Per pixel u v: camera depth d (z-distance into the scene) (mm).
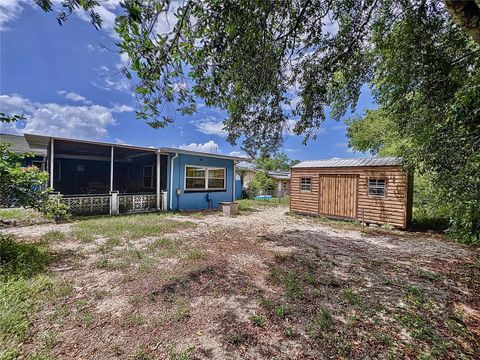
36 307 2385
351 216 8414
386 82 4586
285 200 17109
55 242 4766
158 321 2273
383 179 7668
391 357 1885
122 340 2006
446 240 5863
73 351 1855
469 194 2711
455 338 2150
